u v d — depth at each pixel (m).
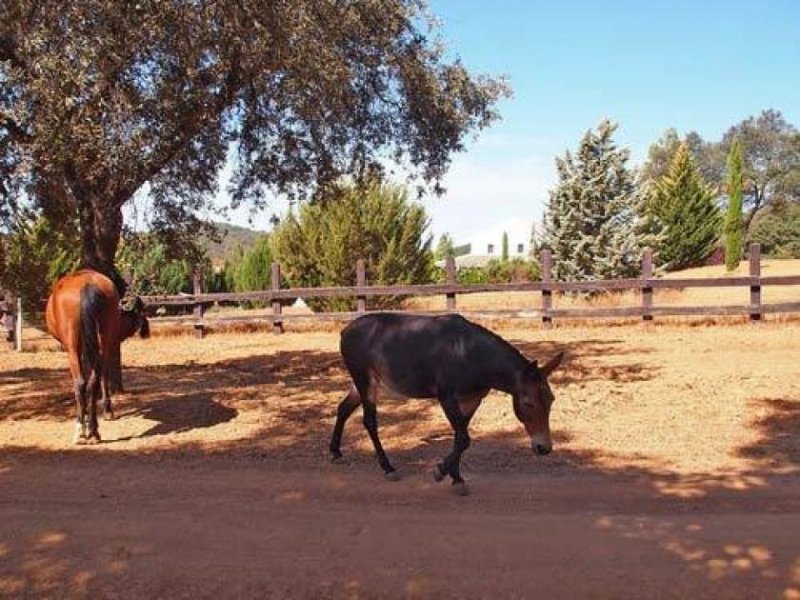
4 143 9.65
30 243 17.25
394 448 8.45
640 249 29.64
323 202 13.61
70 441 8.98
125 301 10.88
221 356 17.22
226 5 8.85
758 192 75.44
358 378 7.45
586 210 29.81
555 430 9.02
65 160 9.05
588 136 30.03
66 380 14.00
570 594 4.57
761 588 4.57
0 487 7.11
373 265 24.16
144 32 8.57
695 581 4.68
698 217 42.88
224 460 8.05
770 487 6.67
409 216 24.67
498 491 6.72
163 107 9.20
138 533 5.70
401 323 7.20
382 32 10.68
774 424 9.13
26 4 8.61
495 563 5.01
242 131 12.21
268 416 10.28
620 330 18.53
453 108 12.11
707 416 9.62
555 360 6.61
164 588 4.79
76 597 4.72
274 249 25.62
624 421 9.43
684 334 17.36
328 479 7.21
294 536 5.58
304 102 10.06
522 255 73.50
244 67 9.70
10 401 11.81
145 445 8.78
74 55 8.26
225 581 4.85
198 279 21.27
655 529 5.55
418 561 5.07
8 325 20.66
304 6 9.03
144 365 15.99
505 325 19.64
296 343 18.95
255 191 12.95
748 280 18.08
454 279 19.81
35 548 5.45
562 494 6.59
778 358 13.80
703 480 6.95
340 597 4.62
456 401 6.82
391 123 12.58
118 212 11.08
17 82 8.78
